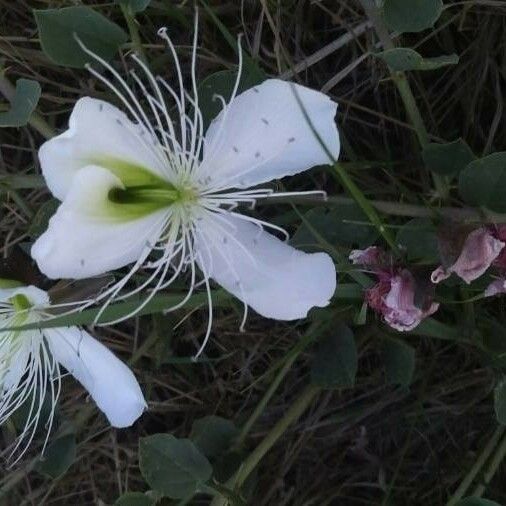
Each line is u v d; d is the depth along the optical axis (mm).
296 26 337
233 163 263
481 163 276
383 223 297
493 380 330
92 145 242
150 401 355
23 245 303
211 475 299
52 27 277
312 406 353
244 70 294
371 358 350
